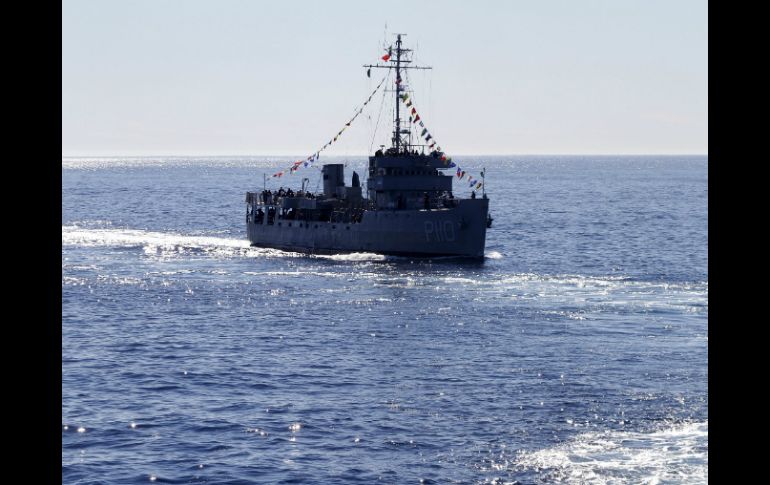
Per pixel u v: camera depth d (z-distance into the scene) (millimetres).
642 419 60750
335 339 88625
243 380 72812
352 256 154625
